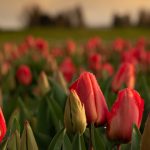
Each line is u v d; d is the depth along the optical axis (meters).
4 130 0.79
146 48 4.80
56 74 1.34
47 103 1.08
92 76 0.86
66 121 0.84
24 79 1.92
